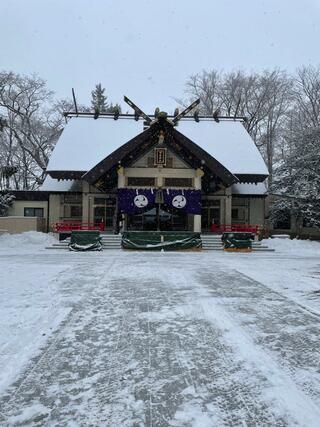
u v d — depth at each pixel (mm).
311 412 4484
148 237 26500
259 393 4953
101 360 6051
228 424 4238
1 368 5727
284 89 51344
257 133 53250
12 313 8773
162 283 12719
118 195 30203
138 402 4719
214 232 32844
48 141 51062
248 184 36188
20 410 4531
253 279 13656
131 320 8289
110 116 40625
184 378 5395
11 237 30297
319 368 5770
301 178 34125
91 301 10016
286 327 7828
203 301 10055
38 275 14336
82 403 4695
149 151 30672
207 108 53969
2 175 41500
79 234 25891
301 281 13273
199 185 30453
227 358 6141
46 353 6340
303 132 37625
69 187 35219
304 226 37219
